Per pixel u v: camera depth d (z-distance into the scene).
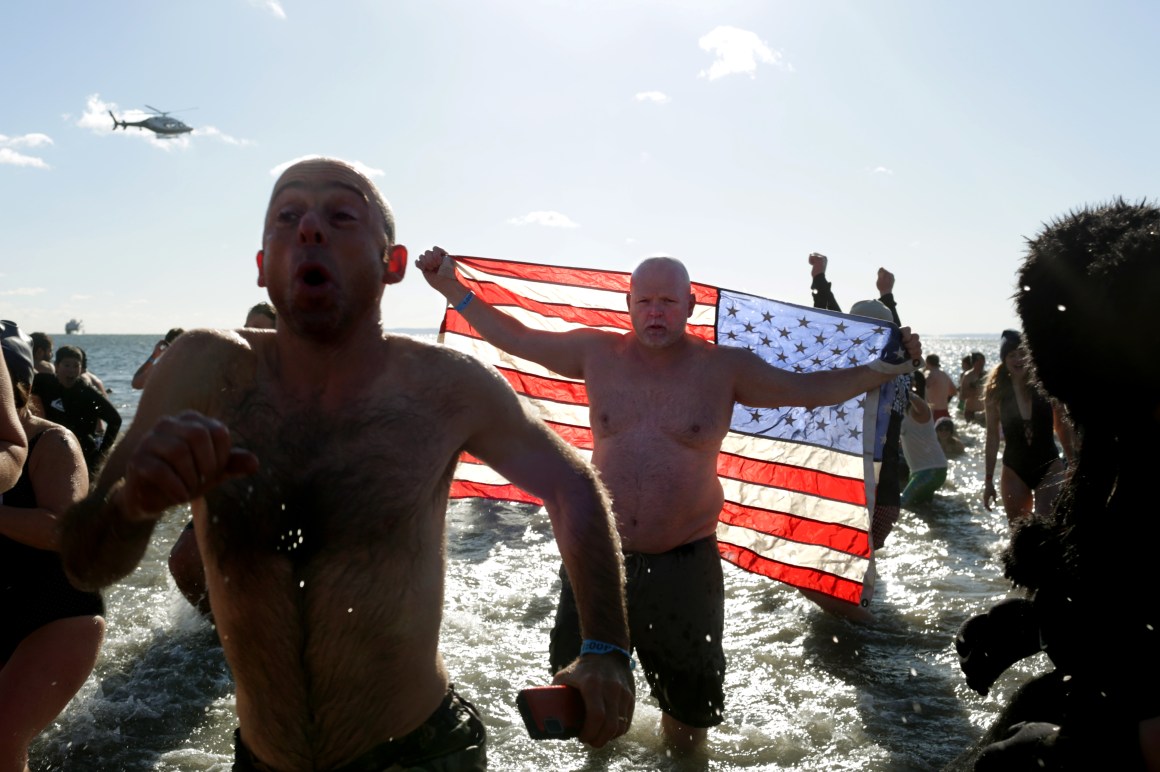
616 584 2.27
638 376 4.96
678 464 4.74
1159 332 2.15
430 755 2.23
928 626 6.23
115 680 5.31
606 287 6.19
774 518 6.23
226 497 2.09
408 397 2.23
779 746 4.47
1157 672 2.10
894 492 7.34
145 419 2.07
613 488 4.75
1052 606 2.36
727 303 6.14
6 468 3.30
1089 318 2.24
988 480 8.44
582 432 6.38
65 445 3.77
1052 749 2.25
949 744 4.46
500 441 2.35
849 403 6.04
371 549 2.11
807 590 6.24
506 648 5.73
